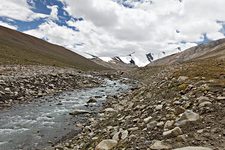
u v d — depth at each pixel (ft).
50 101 92.99
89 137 43.04
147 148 25.71
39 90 109.19
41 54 477.77
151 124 32.58
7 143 48.11
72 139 47.11
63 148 41.37
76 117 68.74
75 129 56.54
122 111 53.57
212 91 39.06
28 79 122.83
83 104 89.45
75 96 108.47
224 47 635.66
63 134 53.16
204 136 25.61
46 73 157.58
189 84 46.88
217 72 53.93
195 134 26.32
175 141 25.63
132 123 38.52
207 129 26.96
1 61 193.67
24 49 448.24
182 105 36.76
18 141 49.26
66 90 124.06
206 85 42.32
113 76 275.39
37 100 92.94
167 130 29.04
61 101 94.38
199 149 22.26
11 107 78.95
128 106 55.16
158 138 27.68
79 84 149.38
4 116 68.49
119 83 187.73
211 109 31.81
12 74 130.41
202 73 55.21
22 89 102.27
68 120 65.62
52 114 72.54
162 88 54.03
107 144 30.55
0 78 110.63
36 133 54.44
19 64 199.93
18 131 55.88
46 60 364.38
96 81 178.81
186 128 28.09
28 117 68.28
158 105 40.52
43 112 74.79
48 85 122.93
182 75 58.23
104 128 44.73
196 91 40.93
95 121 58.34
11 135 52.95
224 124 27.50
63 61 485.56
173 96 44.32
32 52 445.37
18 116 69.05
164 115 34.73
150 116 37.29
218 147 23.24
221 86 40.83
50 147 44.75
